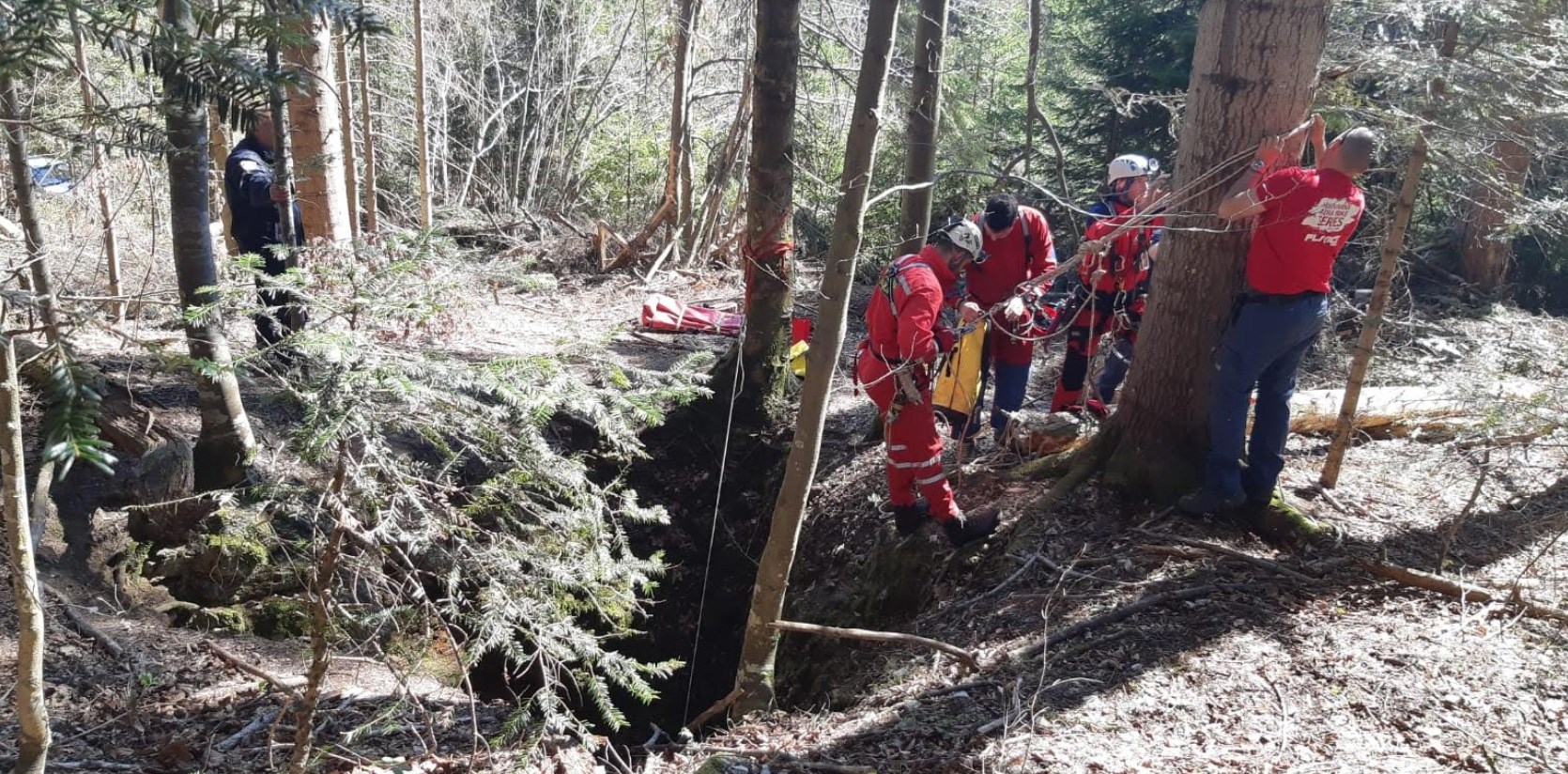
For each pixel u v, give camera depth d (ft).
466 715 13.10
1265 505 16.15
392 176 54.54
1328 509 16.70
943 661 13.98
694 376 10.50
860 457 22.03
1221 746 11.40
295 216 20.12
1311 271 14.55
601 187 58.59
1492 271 31.24
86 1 7.09
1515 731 11.46
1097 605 14.46
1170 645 13.38
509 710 13.37
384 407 8.89
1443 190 19.01
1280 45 14.62
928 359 15.57
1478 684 12.30
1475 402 15.71
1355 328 25.99
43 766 9.37
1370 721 11.74
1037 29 25.71
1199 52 15.37
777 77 22.70
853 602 18.58
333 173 23.45
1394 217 16.63
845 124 44.93
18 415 8.25
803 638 18.86
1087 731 11.77
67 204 23.76
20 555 8.52
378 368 8.36
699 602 22.07
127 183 23.39
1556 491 17.28
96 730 12.05
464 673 9.34
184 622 15.61
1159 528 16.10
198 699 12.94
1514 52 16.51
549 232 43.09
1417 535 15.87
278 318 10.41
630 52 59.26
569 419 23.32
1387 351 21.25
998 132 40.16
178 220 15.38
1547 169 23.66
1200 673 12.75
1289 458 18.79
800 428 13.37
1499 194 17.20
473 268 9.48
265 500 9.12
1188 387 16.47
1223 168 15.20
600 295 34.73
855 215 12.47
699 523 23.12
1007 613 14.76
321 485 9.03
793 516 13.73
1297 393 20.45
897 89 26.99
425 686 13.80
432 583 11.76
